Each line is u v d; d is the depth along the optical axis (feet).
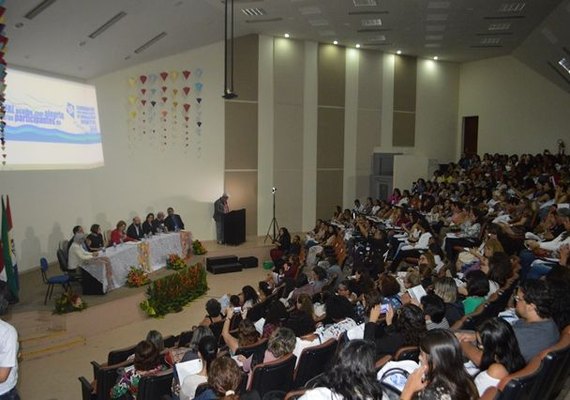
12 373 11.53
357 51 55.93
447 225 35.50
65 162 35.32
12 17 24.18
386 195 54.39
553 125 54.90
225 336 16.93
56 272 34.06
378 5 38.14
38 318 26.25
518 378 8.50
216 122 48.34
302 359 13.47
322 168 54.75
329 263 31.73
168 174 45.47
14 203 32.83
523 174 45.47
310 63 53.11
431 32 47.01
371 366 7.48
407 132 59.88
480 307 14.97
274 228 48.32
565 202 29.89
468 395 7.55
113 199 41.60
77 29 29.01
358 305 18.84
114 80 41.06
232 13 37.04
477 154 60.90
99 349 25.96
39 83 33.09
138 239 35.70
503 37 48.42
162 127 44.73
